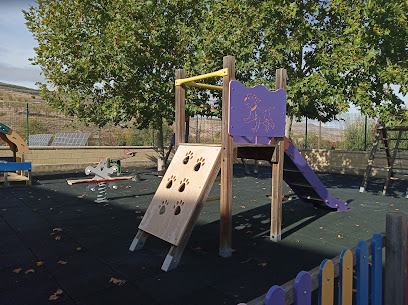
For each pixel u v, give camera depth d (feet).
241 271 12.14
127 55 31.24
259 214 21.71
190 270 12.23
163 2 33.86
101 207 23.21
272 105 15.58
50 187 32.17
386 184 29.25
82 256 13.65
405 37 23.63
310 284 5.30
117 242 15.57
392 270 7.39
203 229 18.06
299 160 20.15
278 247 15.03
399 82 22.75
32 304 9.52
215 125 74.02
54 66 34.58
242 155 16.70
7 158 37.73
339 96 23.70
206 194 13.53
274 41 28.32
